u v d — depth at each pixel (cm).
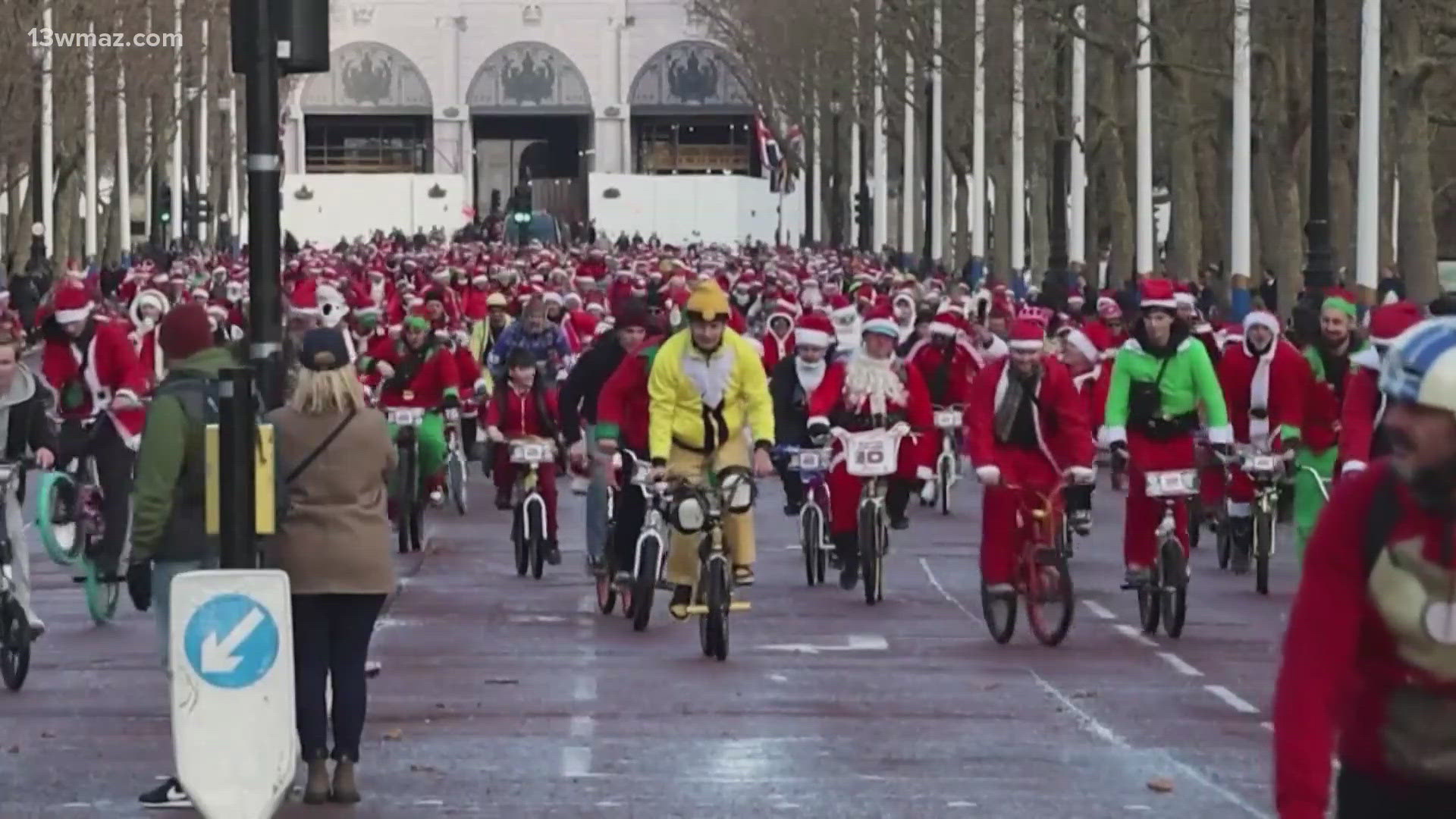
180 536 1984
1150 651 2869
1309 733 1030
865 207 14825
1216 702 2488
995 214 12719
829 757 2170
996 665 2748
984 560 2934
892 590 3491
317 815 1892
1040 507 2903
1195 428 2975
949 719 2381
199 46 14000
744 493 2772
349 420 1848
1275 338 3409
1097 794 1998
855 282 7544
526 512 3634
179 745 1677
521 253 11706
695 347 2739
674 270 7688
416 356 3997
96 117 12612
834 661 2781
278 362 1948
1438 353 1030
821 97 17250
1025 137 11988
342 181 16738
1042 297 7812
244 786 1681
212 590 1683
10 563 2570
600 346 3184
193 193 14262
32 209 11581
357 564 1856
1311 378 3100
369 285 7069
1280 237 7138
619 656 2816
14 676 2536
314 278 6444
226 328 4488
